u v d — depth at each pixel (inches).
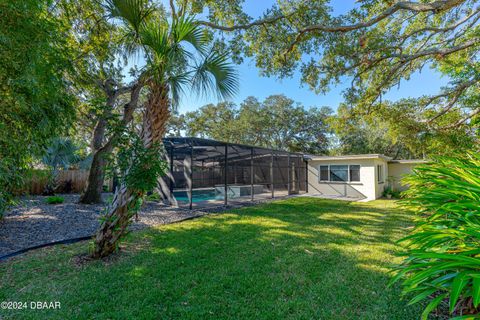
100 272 120.1
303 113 963.3
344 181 509.4
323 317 85.4
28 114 123.5
